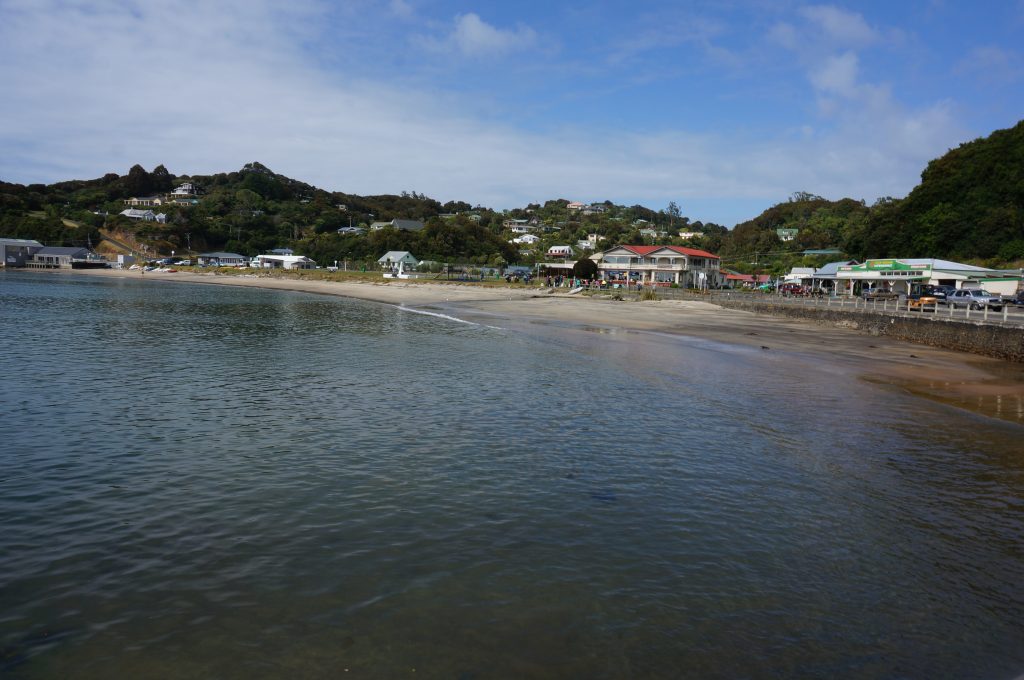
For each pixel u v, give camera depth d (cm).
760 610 700
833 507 1007
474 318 4622
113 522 910
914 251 8200
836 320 4566
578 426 1489
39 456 1205
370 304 6200
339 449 1277
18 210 15988
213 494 1024
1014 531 924
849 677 586
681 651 620
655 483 1109
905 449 1332
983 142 8475
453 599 709
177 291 7725
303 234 17900
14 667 577
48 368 2122
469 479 1114
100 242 15738
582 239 17838
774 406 1734
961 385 2159
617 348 2970
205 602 696
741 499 1037
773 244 13850
